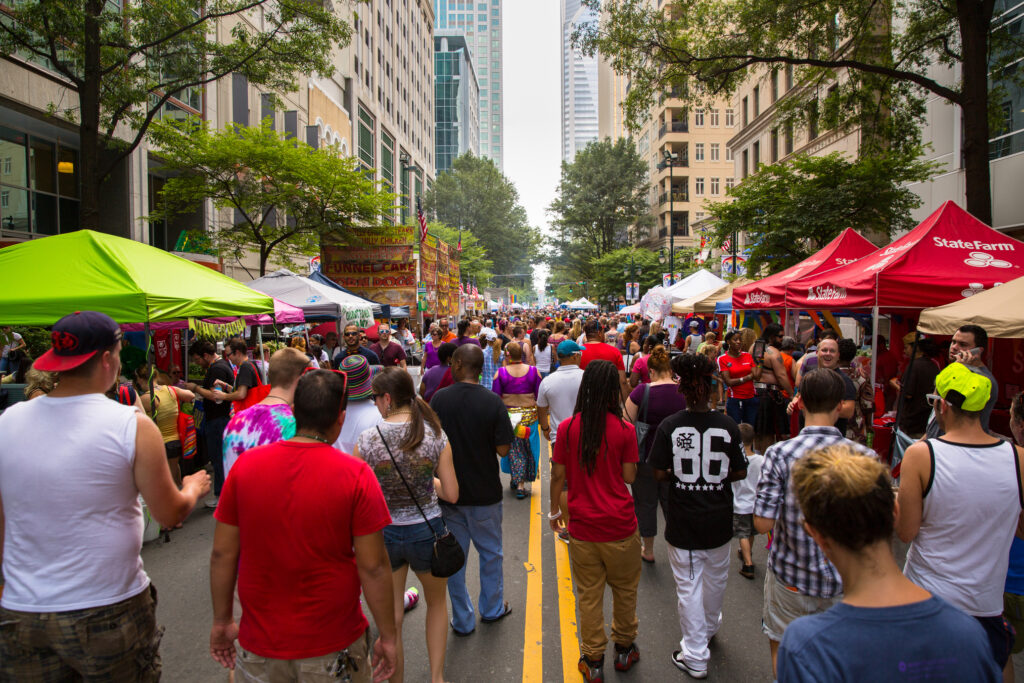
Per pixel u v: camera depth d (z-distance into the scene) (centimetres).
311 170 1672
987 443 251
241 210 1739
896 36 1395
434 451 323
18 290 508
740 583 484
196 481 261
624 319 2908
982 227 780
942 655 137
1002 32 1233
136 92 1148
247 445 333
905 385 608
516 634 402
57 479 218
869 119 1512
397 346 1096
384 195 1933
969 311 532
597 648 331
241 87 2417
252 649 212
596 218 5672
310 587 212
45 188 1561
